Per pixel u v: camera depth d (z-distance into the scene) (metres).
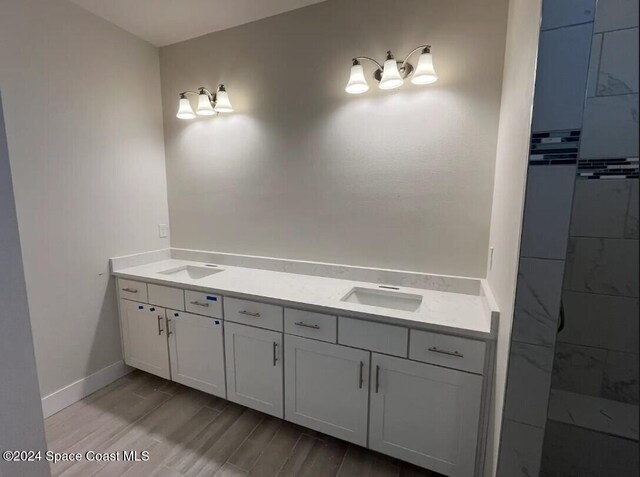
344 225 1.99
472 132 1.63
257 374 1.76
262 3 1.87
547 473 1.23
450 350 1.32
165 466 1.52
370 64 1.79
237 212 2.31
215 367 1.89
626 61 0.97
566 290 1.17
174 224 2.58
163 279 1.99
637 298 1.12
